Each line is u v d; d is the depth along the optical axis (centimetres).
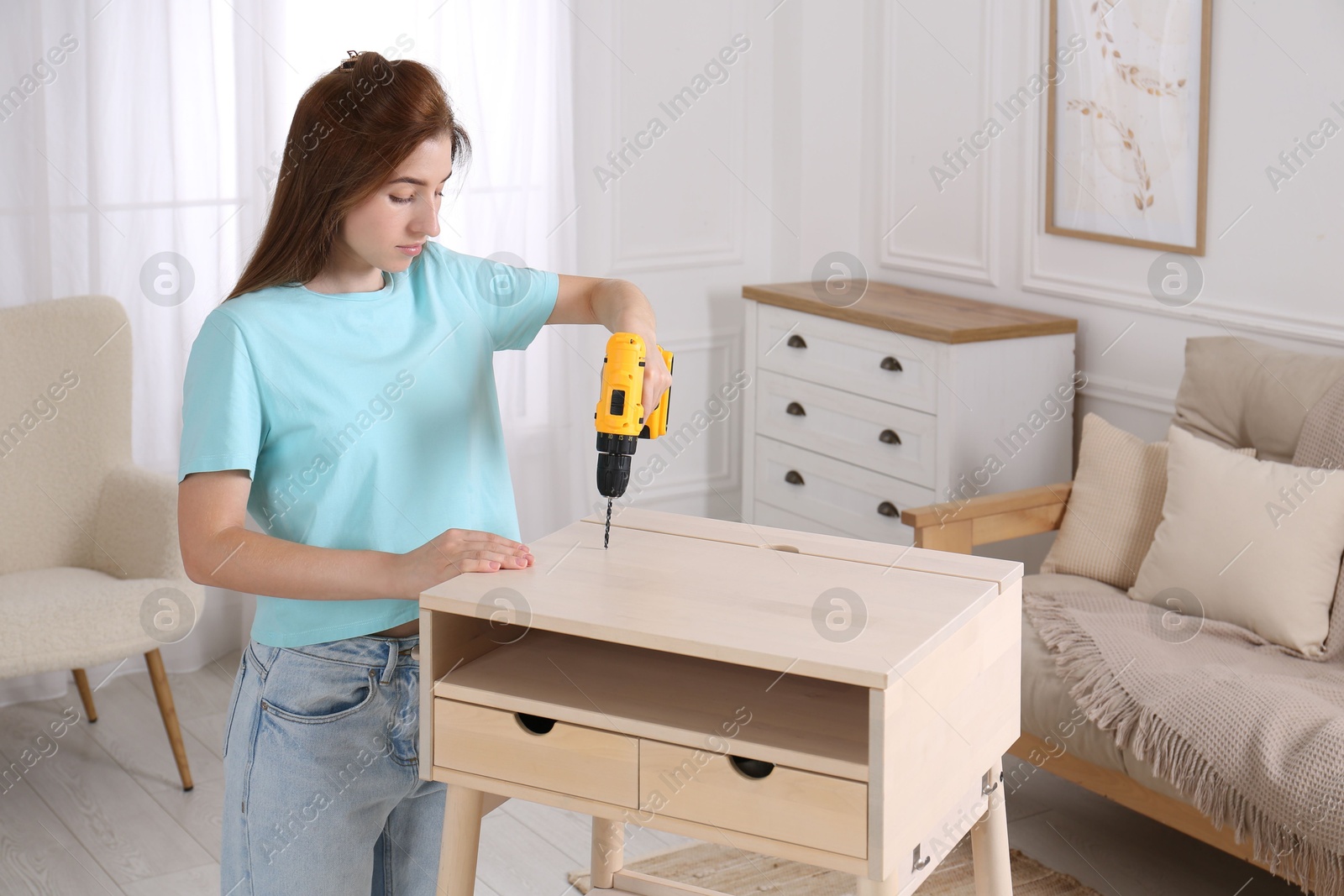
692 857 266
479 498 162
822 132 431
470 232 389
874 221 429
